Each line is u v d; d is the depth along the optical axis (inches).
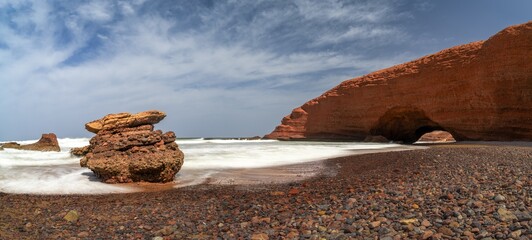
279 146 1486.2
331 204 353.7
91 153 692.1
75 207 393.1
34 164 821.2
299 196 419.2
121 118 648.4
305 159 943.7
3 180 579.2
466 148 891.4
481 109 1457.9
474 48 1530.5
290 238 251.4
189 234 280.4
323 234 253.8
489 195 322.3
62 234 287.4
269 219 311.7
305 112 2571.4
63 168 745.6
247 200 413.4
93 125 658.8
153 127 680.4
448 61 1626.5
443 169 531.2
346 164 785.6
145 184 572.4
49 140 1182.3
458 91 1557.6
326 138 2331.4
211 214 347.3
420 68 1771.7
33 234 287.7
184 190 511.5
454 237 227.1
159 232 284.8
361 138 2142.0
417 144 1635.1
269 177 625.9
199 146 1514.5
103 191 512.1
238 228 291.0
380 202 336.2
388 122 2011.6
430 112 1705.2
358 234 248.5
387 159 774.5
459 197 327.6
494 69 1385.3
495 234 224.2
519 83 1309.1
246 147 1416.1
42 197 459.2
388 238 233.9
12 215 350.9
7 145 1130.0
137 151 608.7
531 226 233.1
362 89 2085.4
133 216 346.6
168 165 587.5
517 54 1309.1
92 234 286.4
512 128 1355.8
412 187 402.3
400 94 1854.1
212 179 611.5
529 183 367.9
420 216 277.7
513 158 621.3
